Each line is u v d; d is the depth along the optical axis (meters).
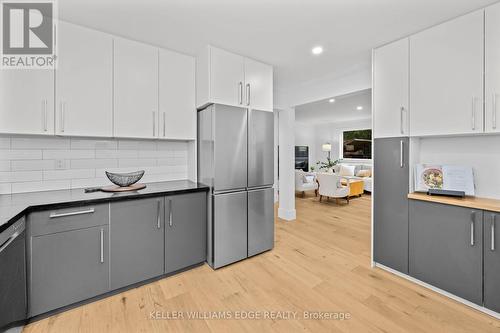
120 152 2.47
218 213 2.35
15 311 1.38
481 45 1.71
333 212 4.73
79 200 1.70
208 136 2.42
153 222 2.05
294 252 2.79
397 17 1.86
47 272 1.60
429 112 1.98
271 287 2.06
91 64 2.01
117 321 1.62
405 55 2.14
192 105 2.60
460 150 2.11
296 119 8.00
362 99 5.04
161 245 2.11
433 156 2.27
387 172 2.29
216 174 2.33
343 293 1.97
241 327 1.58
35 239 1.55
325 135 8.98
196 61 2.59
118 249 1.88
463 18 1.80
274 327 1.58
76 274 1.71
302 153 9.03
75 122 1.94
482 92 1.71
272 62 2.72
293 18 1.88
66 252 1.67
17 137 1.97
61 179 2.16
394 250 2.26
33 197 1.79
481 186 2.00
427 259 2.02
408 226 2.14
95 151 2.33
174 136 2.48
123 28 2.02
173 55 2.46
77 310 1.71
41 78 1.81
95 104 2.02
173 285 2.07
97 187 2.27
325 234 3.43
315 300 1.88
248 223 2.59
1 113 1.67
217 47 2.36
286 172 4.21
